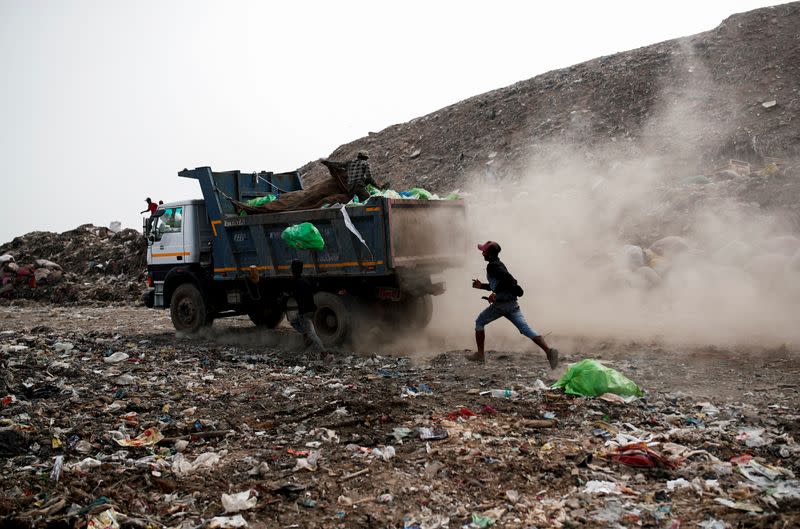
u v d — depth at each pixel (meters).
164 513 4.44
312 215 10.76
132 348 11.23
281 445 5.81
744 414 6.15
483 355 8.98
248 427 6.36
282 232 11.27
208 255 12.94
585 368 7.16
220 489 4.82
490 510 4.30
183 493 4.76
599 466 5.00
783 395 6.82
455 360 9.30
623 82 41.00
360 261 10.41
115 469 5.20
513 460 5.17
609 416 6.29
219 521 4.23
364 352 10.55
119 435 6.07
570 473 4.89
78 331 14.57
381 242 10.16
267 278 11.62
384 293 10.58
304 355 10.45
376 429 6.15
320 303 10.88
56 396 7.62
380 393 7.49
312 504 4.50
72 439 5.97
